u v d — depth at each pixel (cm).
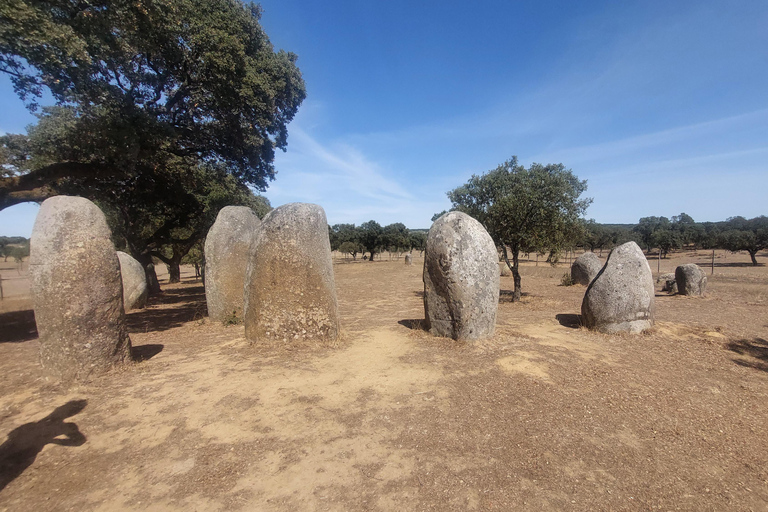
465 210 1305
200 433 378
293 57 1474
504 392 471
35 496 291
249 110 1224
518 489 295
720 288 1542
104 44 783
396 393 468
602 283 766
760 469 326
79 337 499
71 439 368
